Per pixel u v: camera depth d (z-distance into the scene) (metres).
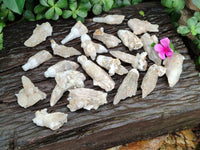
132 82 0.30
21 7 0.28
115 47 0.32
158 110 0.29
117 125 0.28
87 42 0.31
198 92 0.30
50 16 0.33
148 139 0.35
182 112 0.30
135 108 0.29
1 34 0.31
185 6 0.38
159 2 0.37
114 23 0.34
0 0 0.31
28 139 0.26
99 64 0.31
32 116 0.28
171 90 0.30
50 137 0.27
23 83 0.28
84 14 0.34
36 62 0.30
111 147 0.33
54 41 0.32
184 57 0.33
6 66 0.30
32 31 0.33
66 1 0.33
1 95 0.29
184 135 0.38
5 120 0.27
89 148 0.31
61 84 0.28
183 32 0.34
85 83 0.30
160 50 0.31
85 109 0.28
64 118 0.27
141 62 0.30
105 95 0.28
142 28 0.33
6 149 0.26
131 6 0.37
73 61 0.31
